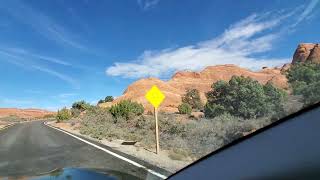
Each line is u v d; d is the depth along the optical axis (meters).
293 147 1.29
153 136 21.41
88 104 87.75
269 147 1.39
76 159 14.05
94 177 3.26
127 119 44.22
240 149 1.59
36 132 37.88
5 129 52.56
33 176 3.63
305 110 1.40
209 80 159.00
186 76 164.00
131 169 10.64
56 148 19.08
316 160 1.18
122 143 19.55
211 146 14.43
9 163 14.28
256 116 19.69
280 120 1.48
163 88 136.50
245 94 21.73
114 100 128.75
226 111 25.16
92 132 29.09
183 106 54.12
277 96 15.63
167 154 14.47
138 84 136.75
